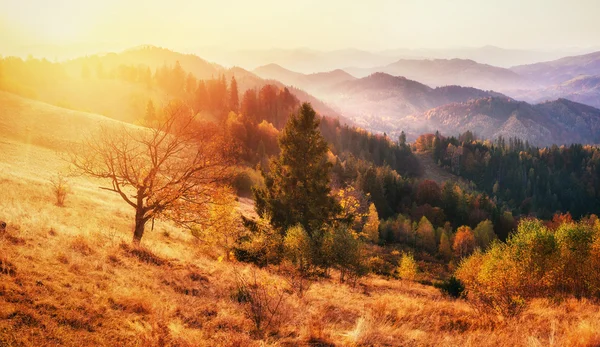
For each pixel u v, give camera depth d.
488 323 10.02
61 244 10.79
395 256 61.88
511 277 12.34
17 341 5.12
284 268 21.27
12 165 38.16
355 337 7.63
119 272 9.93
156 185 16.09
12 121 68.75
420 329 9.26
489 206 111.62
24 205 17.48
